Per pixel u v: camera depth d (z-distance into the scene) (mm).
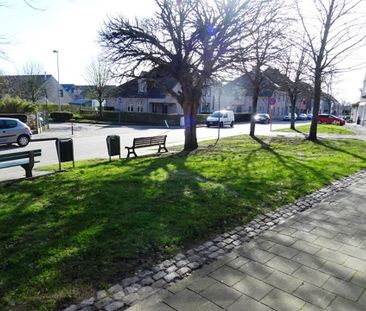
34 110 30453
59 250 4023
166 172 8773
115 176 8172
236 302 3168
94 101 59625
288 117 55469
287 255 4207
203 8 12984
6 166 7656
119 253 4016
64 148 9148
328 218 5641
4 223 4926
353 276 3695
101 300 3137
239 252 4273
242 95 60219
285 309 3062
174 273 3693
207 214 5465
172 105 47219
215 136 22703
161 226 4879
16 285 3295
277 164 10219
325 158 11672
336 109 91000
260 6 12742
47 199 6137
